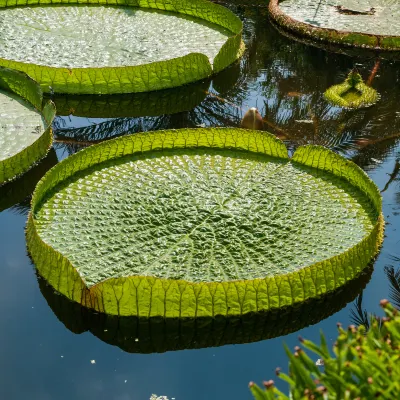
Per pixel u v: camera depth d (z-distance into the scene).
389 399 2.30
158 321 3.74
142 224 4.37
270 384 2.29
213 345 3.66
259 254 4.12
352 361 2.44
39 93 6.05
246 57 7.88
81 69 6.52
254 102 6.77
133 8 8.73
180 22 8.37
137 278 3.58
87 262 4.01
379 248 4.34
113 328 3.75
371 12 9.02
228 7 9.57
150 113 6.57
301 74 7.47
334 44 8.13
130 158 5.16
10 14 8.28
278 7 8.98
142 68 6.60
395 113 6.51
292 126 6.25
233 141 5.30
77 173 4.92
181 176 4.95
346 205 4.66
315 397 2.35
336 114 6.50
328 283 3.89
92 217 4.43
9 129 5.79
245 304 3.72
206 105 6.69
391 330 2.48
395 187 5.21
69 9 8.62
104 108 6.62
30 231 4.29
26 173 5.30
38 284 4.07
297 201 4.68
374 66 7.65
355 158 5.68
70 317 3.83
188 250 4.13
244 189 4.80
